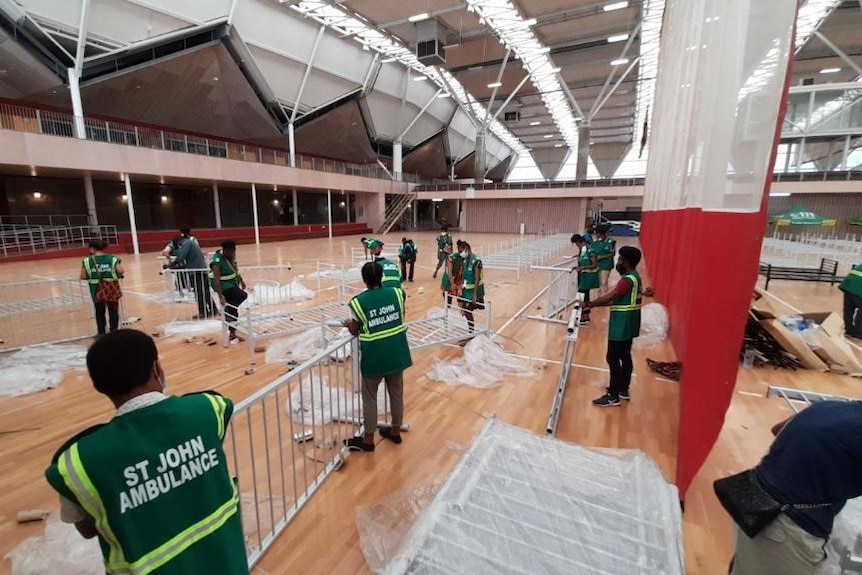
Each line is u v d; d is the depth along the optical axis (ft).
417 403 12.65
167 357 16.53
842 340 16.02
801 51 72.08
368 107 98.58
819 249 50.08
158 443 3.54
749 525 4.67
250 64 71.67
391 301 9.68
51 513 8.00
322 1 54.95
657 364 15.33
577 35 67.56
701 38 11.97
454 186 108.37
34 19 48.49
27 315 22.45
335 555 7.01
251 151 70.28
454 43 68.54
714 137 8.18
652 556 5.64
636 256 11.94
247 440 10.60
